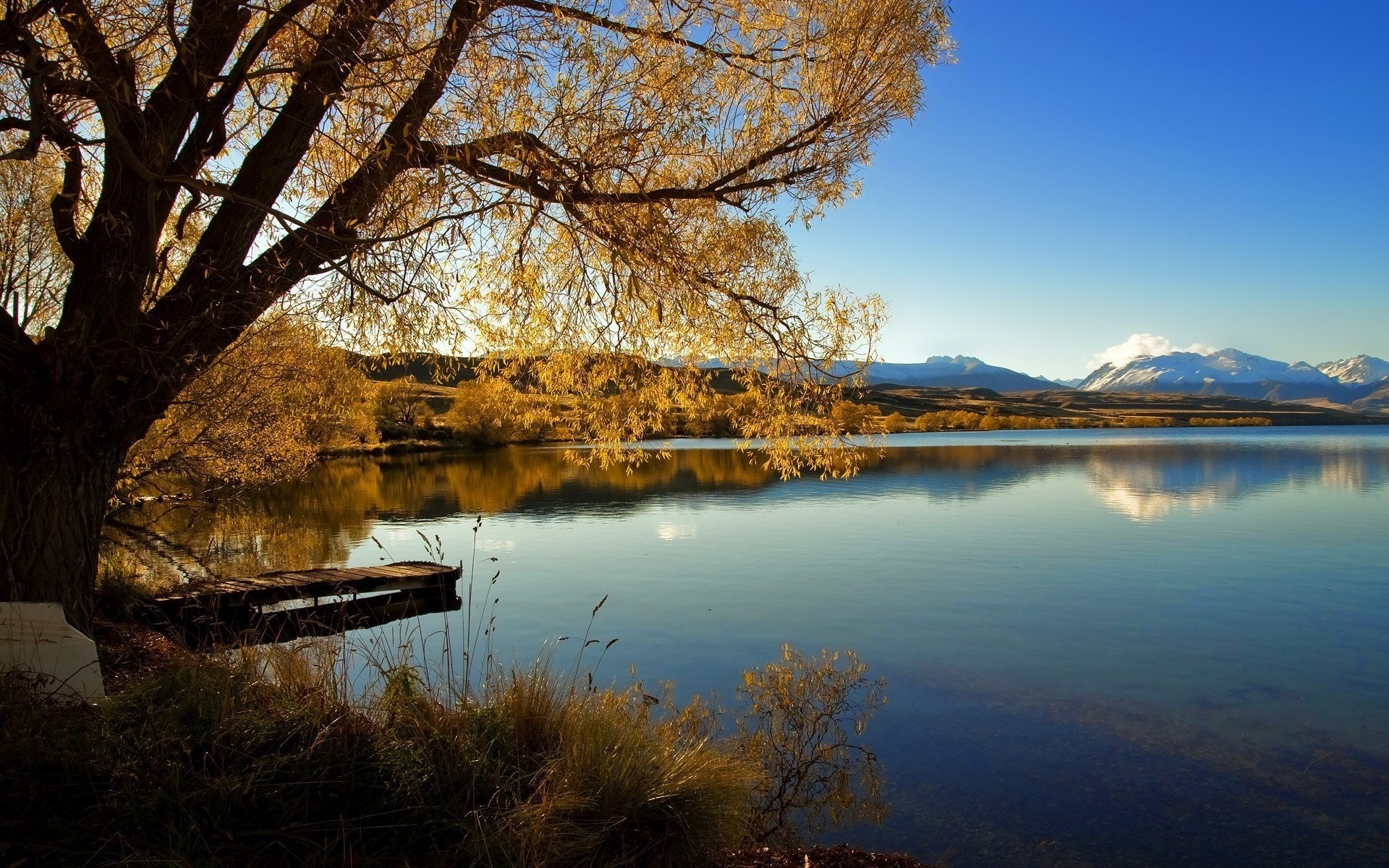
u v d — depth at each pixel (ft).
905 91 24.14
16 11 15.24
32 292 31.27
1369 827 22.31
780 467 26.03
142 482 40.45
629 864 12.87
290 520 88.63
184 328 17.78
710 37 23.70
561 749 15.17
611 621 45.98
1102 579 59.21
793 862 15.84
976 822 22.35
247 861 11.21
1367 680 35.58
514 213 20.63
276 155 18.86
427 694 16.71
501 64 20.38
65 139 17.07
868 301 24.62
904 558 68.59
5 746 11.61
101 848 10.55
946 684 34.81
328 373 44.70
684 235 24.71
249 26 21.45
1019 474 160.45
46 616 15.05
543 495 120.88
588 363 24.52
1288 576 60.90
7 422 17.34
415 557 66.74
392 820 12.75
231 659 16.97
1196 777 25.58
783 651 39.70
